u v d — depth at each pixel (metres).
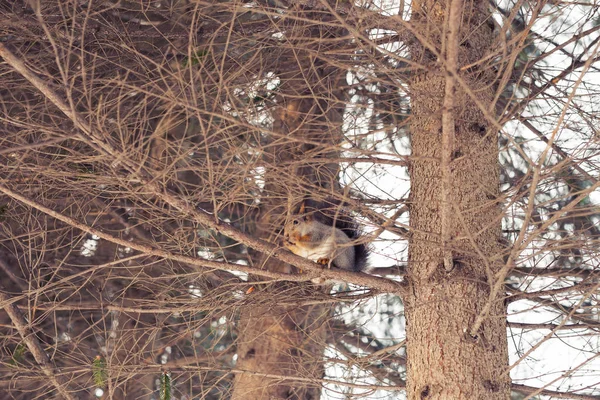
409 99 4.66
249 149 3.52
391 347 4.60
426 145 4.17
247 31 4.45
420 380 3.90
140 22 5.20
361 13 3.53
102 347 6.10
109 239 3.63
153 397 6.27
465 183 3.99
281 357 5.89
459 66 3.90
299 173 4.39
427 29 3.45
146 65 4.57
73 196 4.55
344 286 5.19
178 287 4.65
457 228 3.94
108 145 3.33
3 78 4.62
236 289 4.43
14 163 4.16
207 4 3.36
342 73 4.48
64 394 4.49
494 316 3.73
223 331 5.13
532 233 3.17
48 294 5.69
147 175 3.68
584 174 4.00
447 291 3.90
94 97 4.43
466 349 3.81
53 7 4.30
